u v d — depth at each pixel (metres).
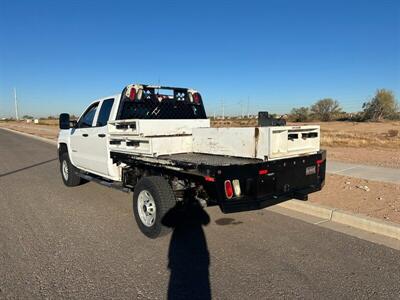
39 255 4.61
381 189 7.75
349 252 4.67
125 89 6.78
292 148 5.24
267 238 5.21
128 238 5.26
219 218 6.19
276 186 4.96
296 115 88.38
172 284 3.85
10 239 5.21
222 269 4.21
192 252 4.73
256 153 4.96
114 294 3.63
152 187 5.14
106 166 7.00
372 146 19.86
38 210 6.81
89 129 7.56
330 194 7.32
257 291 3.69
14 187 9.09
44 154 17.62
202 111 7.90
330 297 3.56
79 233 5.48
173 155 5.74
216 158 5.27
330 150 16.97
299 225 5.80
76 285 3.82
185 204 5.24
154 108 7.17
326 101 87.25
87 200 7.59
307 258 4.50
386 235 5.29
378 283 3.84
